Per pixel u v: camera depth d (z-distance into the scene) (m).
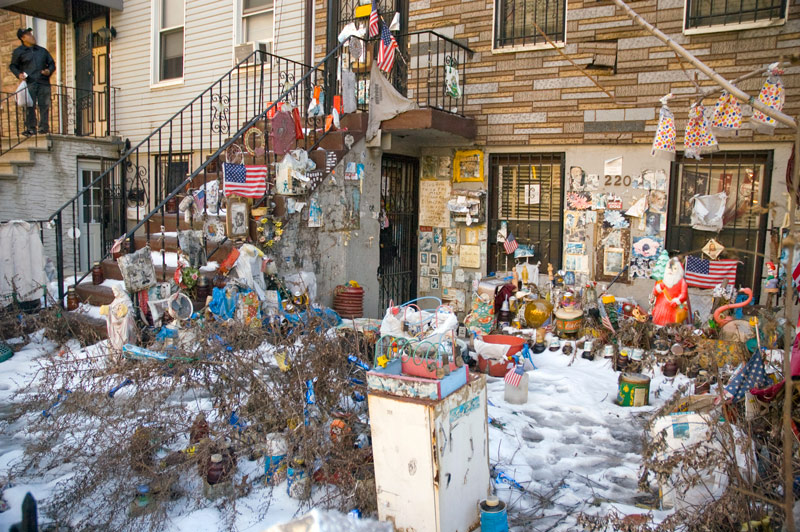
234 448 3.92
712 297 6.71
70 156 10.75
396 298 8.93
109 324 5.70
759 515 2.96
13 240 7.30
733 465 3.01
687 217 7.29
